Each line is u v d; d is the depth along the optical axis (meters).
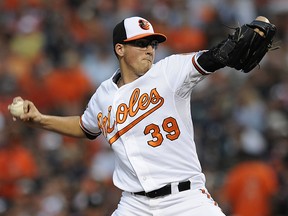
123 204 22.16
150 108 21.48
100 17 62.66
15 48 59.53
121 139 21.81
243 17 61.09
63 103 52.53
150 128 21.48
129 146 21.64
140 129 21.55
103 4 63.81
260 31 20.47
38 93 53.06
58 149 44.84
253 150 40.22
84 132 24.14
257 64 21.12
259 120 47.38
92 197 36.50
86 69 55.66
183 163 21.45
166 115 21.38
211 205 21.53
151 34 21.94
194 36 58.41
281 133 45.22
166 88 21.33
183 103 21.39
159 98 21.41
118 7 63.47
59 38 58.28
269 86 50.72
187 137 21.50
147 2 63.25
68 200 38.75
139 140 21.58
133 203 21.91
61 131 24.27
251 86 50.41
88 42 59.00
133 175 21.78
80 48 58.16
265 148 44.31
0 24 61.91
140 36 21.91
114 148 22.17
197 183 21.61
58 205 38.31
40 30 60.50
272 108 48.41
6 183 41.78
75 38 59.62
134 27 22.05
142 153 21.52
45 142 45.53
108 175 43.97
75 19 62.25
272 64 53.19
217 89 50.12
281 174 40.28
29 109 24.02
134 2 63.53
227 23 60.09
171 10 61.31
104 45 58.06
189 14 61.22
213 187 40.12
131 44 22.12
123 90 21.95
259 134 45.62
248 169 38.41
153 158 21.47
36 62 56.81
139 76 22.28
